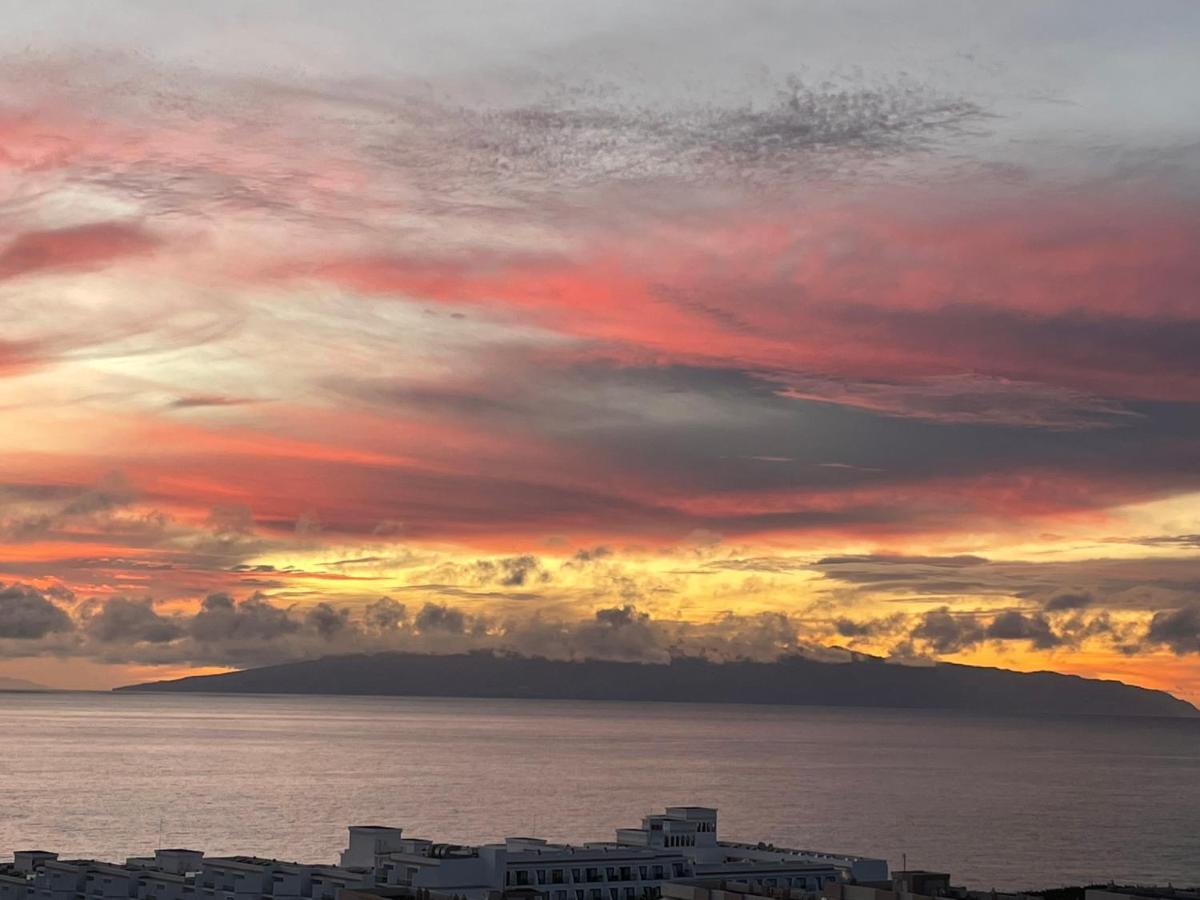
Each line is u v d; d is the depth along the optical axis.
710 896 199.88
